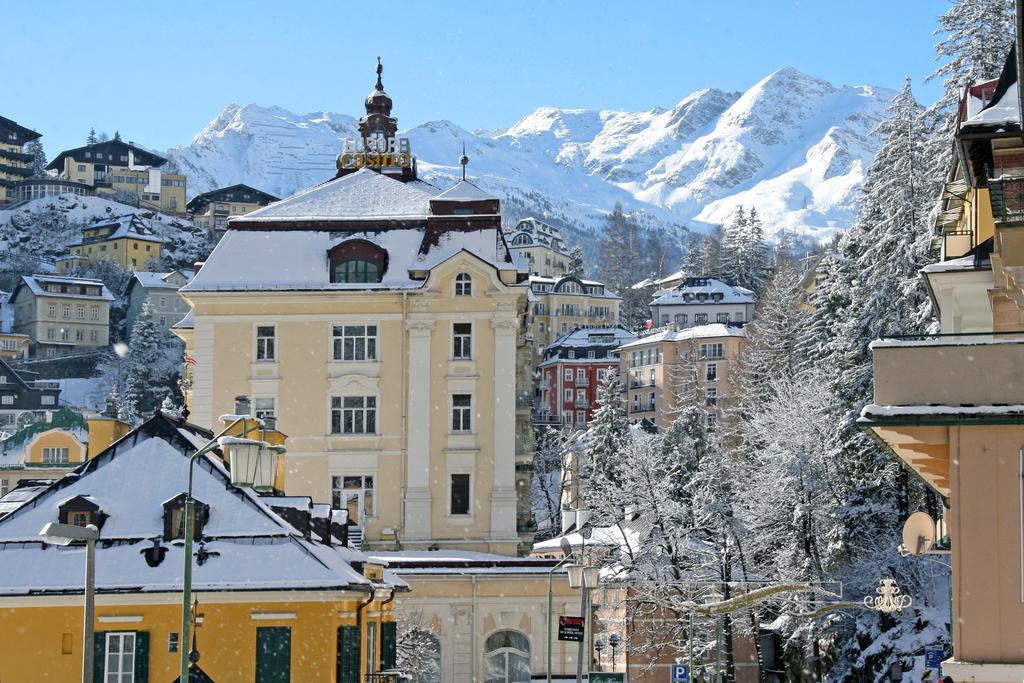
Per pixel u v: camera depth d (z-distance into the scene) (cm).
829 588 6838
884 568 6731
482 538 8119
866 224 8925
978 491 2503
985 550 2492
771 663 8000
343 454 8219
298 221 8625
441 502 8169
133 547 4300
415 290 8244
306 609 4219
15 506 4903
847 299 9212
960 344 2523
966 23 6506
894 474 6925
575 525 7025
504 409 8212
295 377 8288
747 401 11481
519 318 8700
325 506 4803
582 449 12044
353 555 4912
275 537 4322
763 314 15675
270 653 4197
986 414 2483
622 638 7312
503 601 7069
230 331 8338
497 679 7038
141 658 4162
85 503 4359
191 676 3622
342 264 8369
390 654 5034
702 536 6688
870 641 6700
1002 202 2944
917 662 6128
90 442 5191
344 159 10381
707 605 5488
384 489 8194
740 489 7681
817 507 7000
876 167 8725
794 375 10306
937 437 2547
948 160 6631
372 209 8788
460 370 8244
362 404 8269
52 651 4188
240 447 4503
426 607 7050
